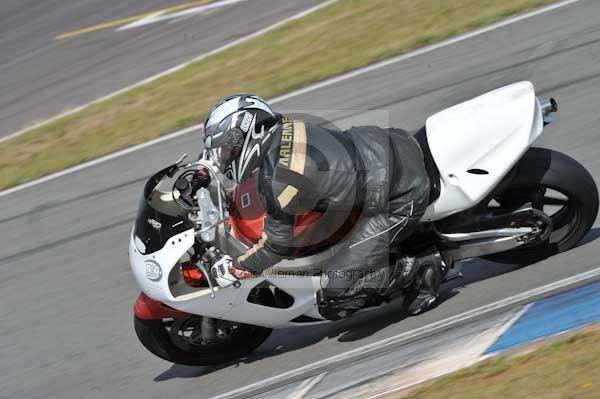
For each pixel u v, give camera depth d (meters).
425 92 31.11
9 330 22.56
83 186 31.11
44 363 20.53
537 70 30.23
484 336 16.14
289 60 38.62
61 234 27.69
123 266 24.58
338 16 42.44
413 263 18.19
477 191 17.86
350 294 17.86
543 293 17.66
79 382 19.42
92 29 52.81
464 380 14.41
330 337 19.03
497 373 14.31
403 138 18.42
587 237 19.70
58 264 25.70
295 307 18.25
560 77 29.20
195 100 37.03
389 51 35.88
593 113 26.11
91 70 45.72
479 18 36.50
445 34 35.94
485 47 33.53
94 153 34.03
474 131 18.11
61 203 30.12
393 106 30.64
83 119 38.78
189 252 17.92
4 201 31.69
